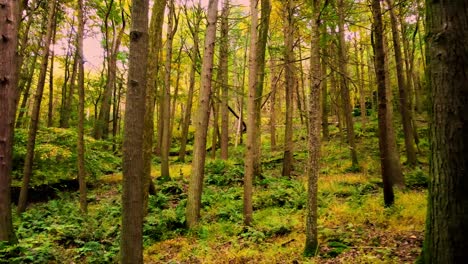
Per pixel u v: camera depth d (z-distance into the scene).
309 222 7.46
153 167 21.98
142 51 5.00
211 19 11.10
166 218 10.60
